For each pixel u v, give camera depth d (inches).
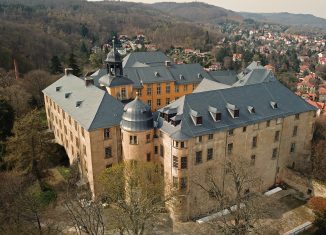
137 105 2386.8
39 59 6338.6
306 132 2940.5
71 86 3213.6
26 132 2691.9
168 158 2347.4
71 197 2415.1
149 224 2340.1
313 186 2709.2
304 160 2982.3
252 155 2652.6
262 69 3831.2
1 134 3157.0
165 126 2372.0
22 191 2260.1
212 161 2431.1
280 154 2842.0
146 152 2448.3
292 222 2426.2
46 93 3452.3
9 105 3326.8
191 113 2361.0
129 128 2375.7
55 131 3472.0
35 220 2156.7
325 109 4586.6
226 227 2031.3
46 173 2888.8
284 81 7529.5
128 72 4111.7
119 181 2208.4
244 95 2682.1
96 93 2763.3
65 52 7185.0
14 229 1994.3
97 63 6815.9
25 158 2716.5
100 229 2186.3
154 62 4970.5
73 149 2955.2
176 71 4446.4
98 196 2281.0
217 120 2422.5
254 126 2568.9
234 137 2487.7
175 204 2367.1
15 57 5482.3
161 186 2336.4
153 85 4156.0
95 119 2492.6
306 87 7111.2
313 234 2330.2
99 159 2546.8
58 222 2261.3
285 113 2721.5
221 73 4950.8
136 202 2016.5
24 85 4532.5
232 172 2187.5
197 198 2438.5
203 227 2320.4
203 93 2529.5
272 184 2891.2
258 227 2233.0
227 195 2353.6
